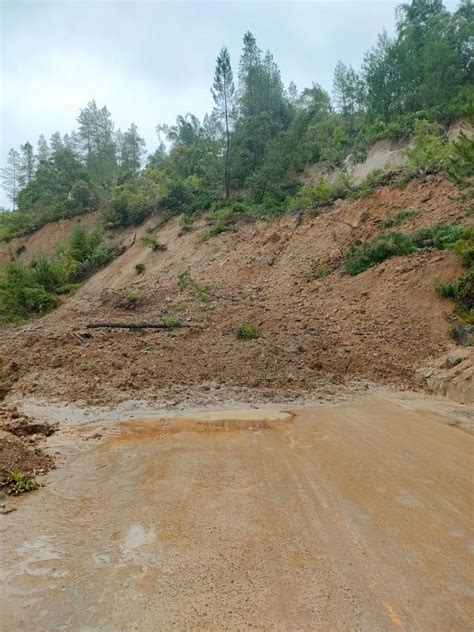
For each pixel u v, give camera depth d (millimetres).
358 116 43000
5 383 10836
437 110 30750
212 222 29969
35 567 3551
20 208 62719
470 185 14305
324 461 5867
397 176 22375
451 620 2953
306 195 26391
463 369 10047
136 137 70500
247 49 44750
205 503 4625
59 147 72062
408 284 15266
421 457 6016
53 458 5992
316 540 3910
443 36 35281
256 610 3051
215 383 10289
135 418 8156
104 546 3840
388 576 3408
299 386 10211
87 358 11641
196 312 15734
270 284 19969
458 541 3906
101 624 2932
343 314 15031
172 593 3225
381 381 10852
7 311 25766
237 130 38156
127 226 38906
